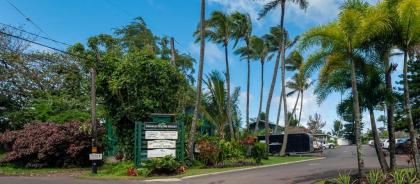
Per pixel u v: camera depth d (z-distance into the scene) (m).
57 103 32.53
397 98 17.89
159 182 18.75
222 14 38.50
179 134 23.59
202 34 27.81
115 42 39.50
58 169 26.53
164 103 26.55
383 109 18.02
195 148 27.33
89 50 38.38
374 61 16.97
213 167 25.72
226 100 35.59
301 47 15.82
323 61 16.12
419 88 38.59
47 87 37.00
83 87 36.62
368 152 48.56
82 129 27.02
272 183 17.69
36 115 31.94
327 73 17.02
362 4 15.92
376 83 17.23
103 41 38.69
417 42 15.73
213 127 37.38
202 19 27.94
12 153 27.22
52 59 37.78
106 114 27.09
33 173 24.12
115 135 27.64
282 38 39.81
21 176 22.52
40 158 26.81
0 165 27.89
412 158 17.94
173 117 25.55
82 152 27.23
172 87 27.16
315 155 42.97
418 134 39.34
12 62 35.53
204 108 32.97
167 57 45.00
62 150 27.03
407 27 15.32
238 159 27.80
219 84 33.56
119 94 25.97
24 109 34.41
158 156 22.77
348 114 18.27
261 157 31.28
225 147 27.86
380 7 15.81
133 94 25.89
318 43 15.68
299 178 19.16
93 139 22.92
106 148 28.11
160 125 23.08
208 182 18.41
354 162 29.00
